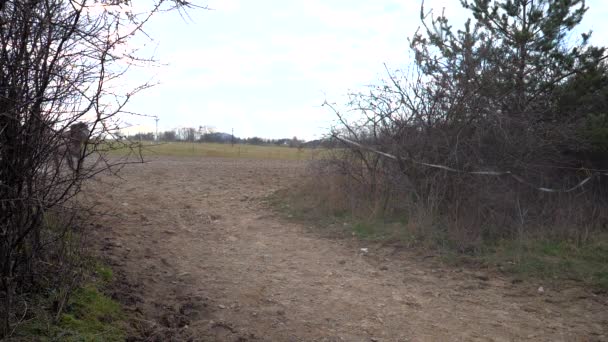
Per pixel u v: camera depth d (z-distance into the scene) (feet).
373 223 32.45
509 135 31.50
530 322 18.81
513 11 35.96
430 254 26.99
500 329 18.13
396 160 34.09
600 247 27.17
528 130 31.71
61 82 13.29
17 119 12.29
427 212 30.68
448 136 32.22
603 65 35.81
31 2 12.53
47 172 13.89
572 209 31.01
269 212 38.73
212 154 123.24
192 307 18.54
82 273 16.83
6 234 13.30
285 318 18.39
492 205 30.27
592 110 35.94
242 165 86.02
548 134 32.96
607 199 35.17
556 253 26.32
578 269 24.18
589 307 20.35
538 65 35.09
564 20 35.19
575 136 33.22
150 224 31.83
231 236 31.04
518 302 20.85
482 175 30.68
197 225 33.53
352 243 29.60
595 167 35.96
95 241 24.04
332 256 27.04
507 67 33.76
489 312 19.71
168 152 119.34
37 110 13.02
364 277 23.61
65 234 17.33
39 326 13.66
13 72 12.52
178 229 31.63
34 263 15.17
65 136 13.78
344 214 35.55
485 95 32.42
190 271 23.08
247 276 23.07
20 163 13.05
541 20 35.37
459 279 23.58
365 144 36.37
